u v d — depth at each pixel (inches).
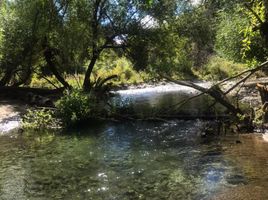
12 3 1104.2
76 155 538.0
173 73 1825.8
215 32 1378.0
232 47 1221.1
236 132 636.1
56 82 1440.7
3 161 514.0
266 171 423.8
